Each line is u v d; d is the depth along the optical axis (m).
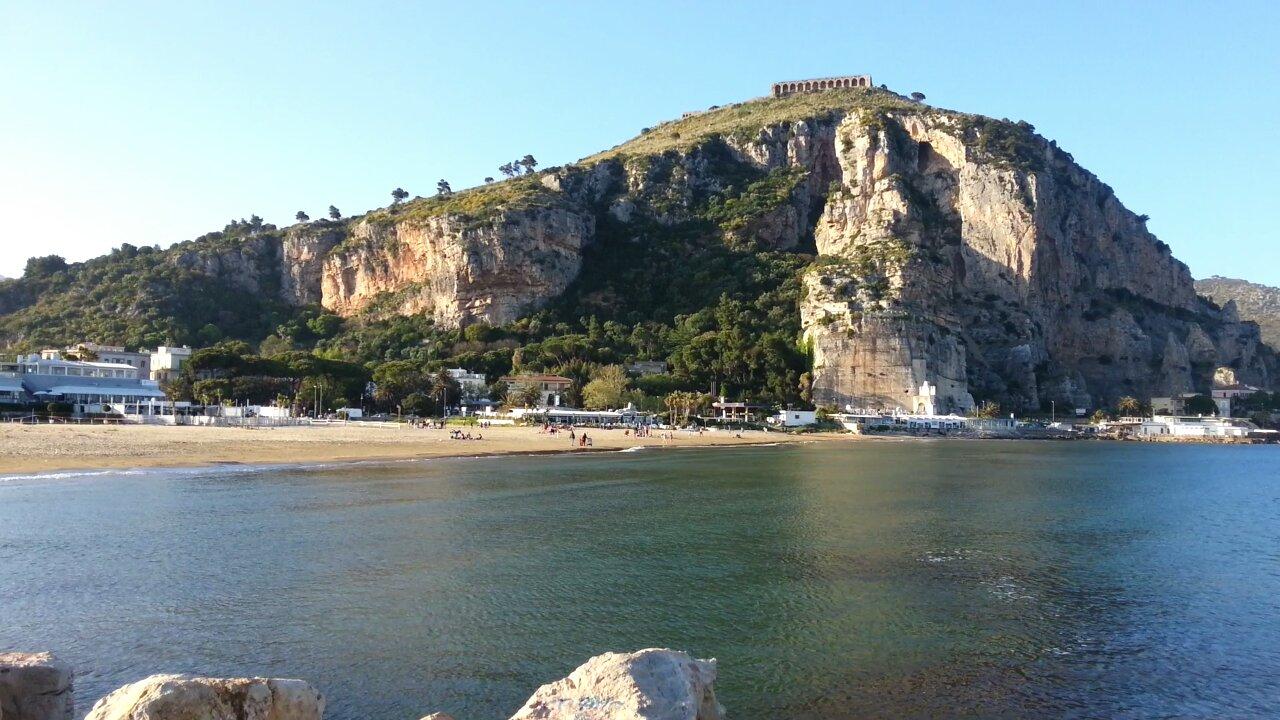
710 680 10.28
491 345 191.00
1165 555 32.78
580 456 85.06
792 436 140.75
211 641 19.59
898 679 18.19
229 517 37.28
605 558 30.00
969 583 27.16
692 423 148.38
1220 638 21.55
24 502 40.72
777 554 31.22
